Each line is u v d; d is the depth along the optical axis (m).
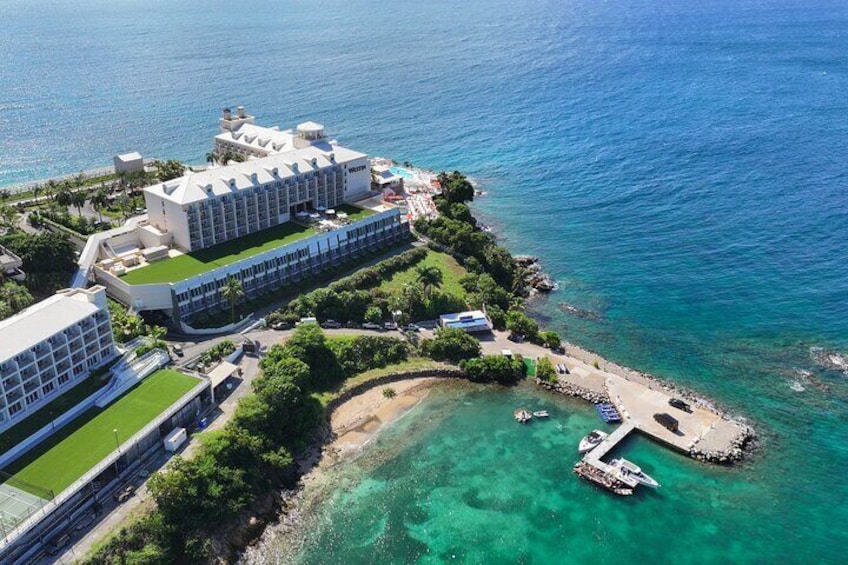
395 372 193.75
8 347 144.62
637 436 173.25
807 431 176.50
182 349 187.12
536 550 139.50
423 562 135.50
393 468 160.25
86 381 161.25
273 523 143.00
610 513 149.12
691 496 154.12
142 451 147.38
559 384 191.88
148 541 127.44
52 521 126.19
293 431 163.88
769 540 143.00
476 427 175.62
